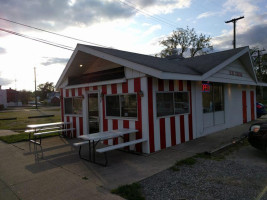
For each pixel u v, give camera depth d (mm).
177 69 6539
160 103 6352
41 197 3521
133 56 7473
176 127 6887
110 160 5480
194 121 7656
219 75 8312
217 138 7605
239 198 3254
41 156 6070
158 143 6219
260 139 5176
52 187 3900
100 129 7586
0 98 49969
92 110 8062
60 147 7152
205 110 8344
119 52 7672
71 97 9219
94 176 4371
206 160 5176
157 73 5395
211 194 3412
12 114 26516
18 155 6250
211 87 8789
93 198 3400
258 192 3430
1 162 5598
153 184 3865
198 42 35625
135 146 6277
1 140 8688
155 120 6129
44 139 8656
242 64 10297
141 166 4895
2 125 14914
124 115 6668
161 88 6340
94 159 5285
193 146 6566
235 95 10477
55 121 17141
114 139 7004
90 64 8484
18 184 4094
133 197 3354
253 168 4527
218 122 9133
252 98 12281
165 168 4684
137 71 6082
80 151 6406
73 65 8391
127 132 5832
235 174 4223
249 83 10852
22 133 10172
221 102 9461
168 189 3641
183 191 3551
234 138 7207
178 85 7000
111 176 4340
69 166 5082
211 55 9812
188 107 7461
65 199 3412
